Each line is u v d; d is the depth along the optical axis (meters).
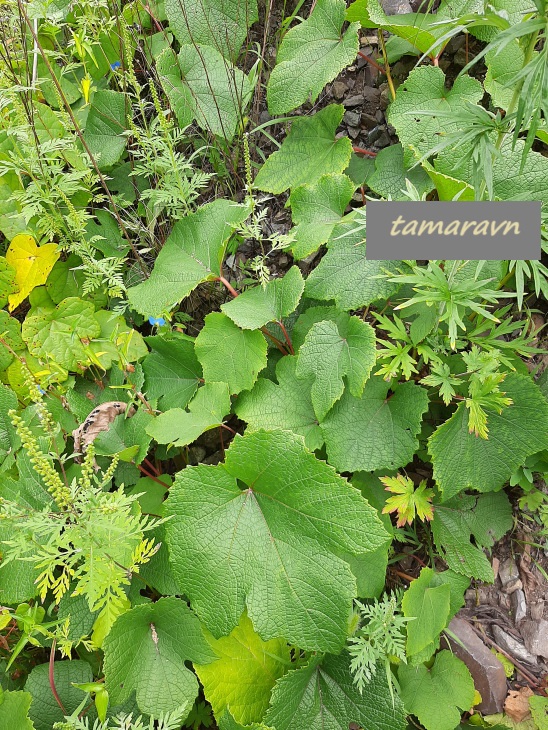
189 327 0.64
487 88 0.54
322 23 0.58
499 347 0.52
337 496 0.43
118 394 0.56
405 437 0.49
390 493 0.53
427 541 0.55
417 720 0.51
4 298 0.59
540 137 0.51
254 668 0.46
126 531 0.38
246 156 0.52
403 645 0.49
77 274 0.61
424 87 0.54
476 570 0.52
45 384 0.54
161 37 0.66
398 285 0.50
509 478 0.51
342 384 0.48
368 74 0.65
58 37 0.67
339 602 0.43
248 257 0.64
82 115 0.63
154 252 0.64
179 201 0.60
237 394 0.54
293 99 0.58
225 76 0.61
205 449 0.60
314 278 0.52
